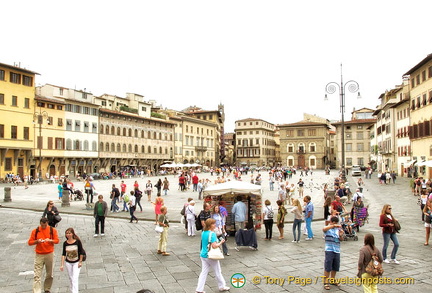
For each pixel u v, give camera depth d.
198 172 93.06
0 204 28.55
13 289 9.93
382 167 76.44
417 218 20.50
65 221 21.09
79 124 72.00
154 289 9.77
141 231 17.98
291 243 14.82
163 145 97.94
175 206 27.62
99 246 14.71
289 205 27.66
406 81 61.97
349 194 28.09
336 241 9.72
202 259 9.35
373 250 8.16
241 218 14.24
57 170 68.19
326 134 128.12
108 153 78.94
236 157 143.38
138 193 24.56
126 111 86.25
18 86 59.91
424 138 49.22
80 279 10.62
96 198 33.88
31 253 13.71
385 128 74.00
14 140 58.72
